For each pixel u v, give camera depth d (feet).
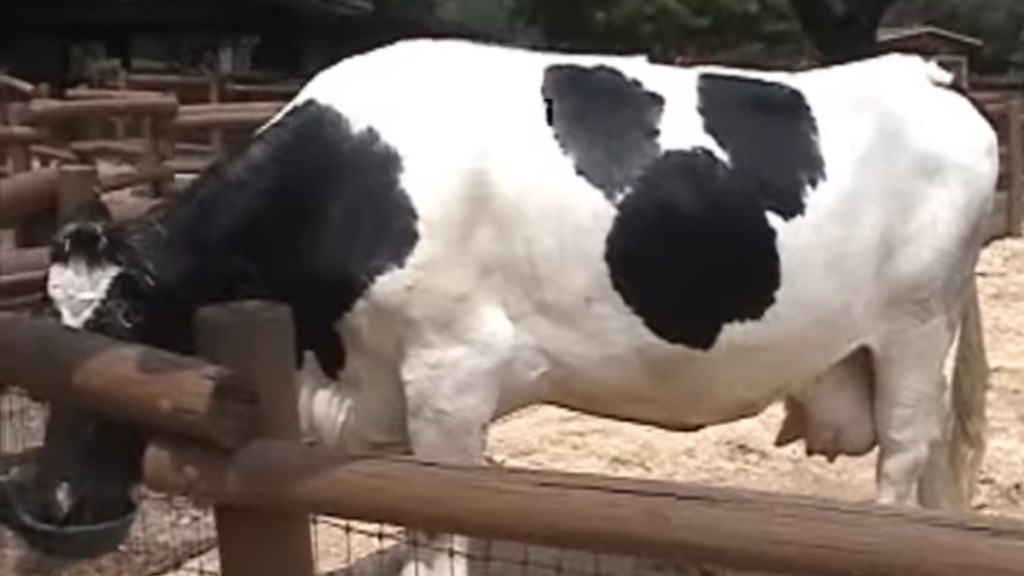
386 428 14.44
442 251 13.52
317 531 17.80
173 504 16.60
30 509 12.71
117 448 12.64
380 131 13.69
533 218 13.75
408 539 14.40
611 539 7.15
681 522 6.96
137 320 13.26
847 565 6.57
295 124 13.85
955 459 16.85
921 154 15.26
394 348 13.84
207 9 103.81
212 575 15.74
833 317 15.05
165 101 28.73
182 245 13.56
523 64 14.43
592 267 13.94
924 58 17.39
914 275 15.35
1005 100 46.70
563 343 14.17
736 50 107.45
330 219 13.61
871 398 15.97
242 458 8.58
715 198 14.25
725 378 14.92
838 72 15.58
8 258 16.29
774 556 6.74
